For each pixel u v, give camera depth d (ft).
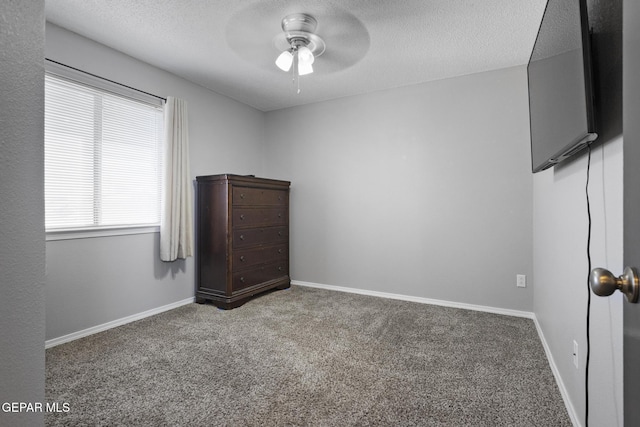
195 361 7.13
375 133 12.38
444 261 11.23
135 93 9.66
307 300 11.71
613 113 3.35
